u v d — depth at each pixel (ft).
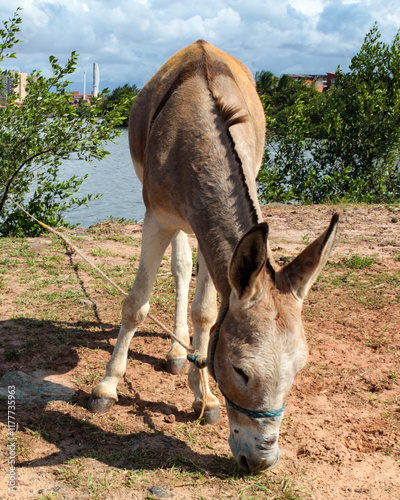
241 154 10.47
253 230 7.28
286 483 9.52
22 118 28.55
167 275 21.50
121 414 11.76
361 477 9.75
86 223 39.55
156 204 11.49
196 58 12.25
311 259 8.01
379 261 23.82
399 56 46.70
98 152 29.66
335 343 15.66
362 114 45.55
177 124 10.98
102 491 9.12
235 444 8.23
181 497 9.07
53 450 10.30
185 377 13.75
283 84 137.39
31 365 13.73
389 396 12.75
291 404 12.45
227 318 8.25
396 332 16.35
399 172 47.06
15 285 19.36
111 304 18.10
